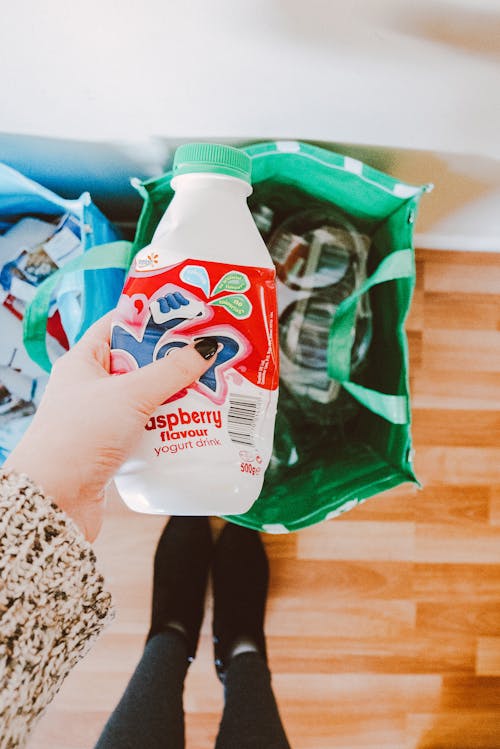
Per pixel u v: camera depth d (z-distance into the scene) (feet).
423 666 3.06
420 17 1.26
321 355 2.22
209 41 1.35
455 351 2.94
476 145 1.77
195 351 1.39
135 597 2.99
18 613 1.11
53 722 2.99
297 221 2.24
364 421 2.28
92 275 1.85
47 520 1.17
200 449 1.42
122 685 2.99
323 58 1.38
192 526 3.08
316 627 3.03
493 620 3.06
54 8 1.26
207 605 3.10
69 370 1.44
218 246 1.43
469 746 3.10
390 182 1.73
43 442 1.30
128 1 1.24
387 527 3.01
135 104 1.57
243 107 1.58
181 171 1.45
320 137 1.76
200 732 3.04
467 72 1.42
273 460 2.25
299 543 3.03
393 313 1.96
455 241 2.79
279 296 2.18
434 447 2.98
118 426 1.33
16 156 1.87
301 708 3.06
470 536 3.01
